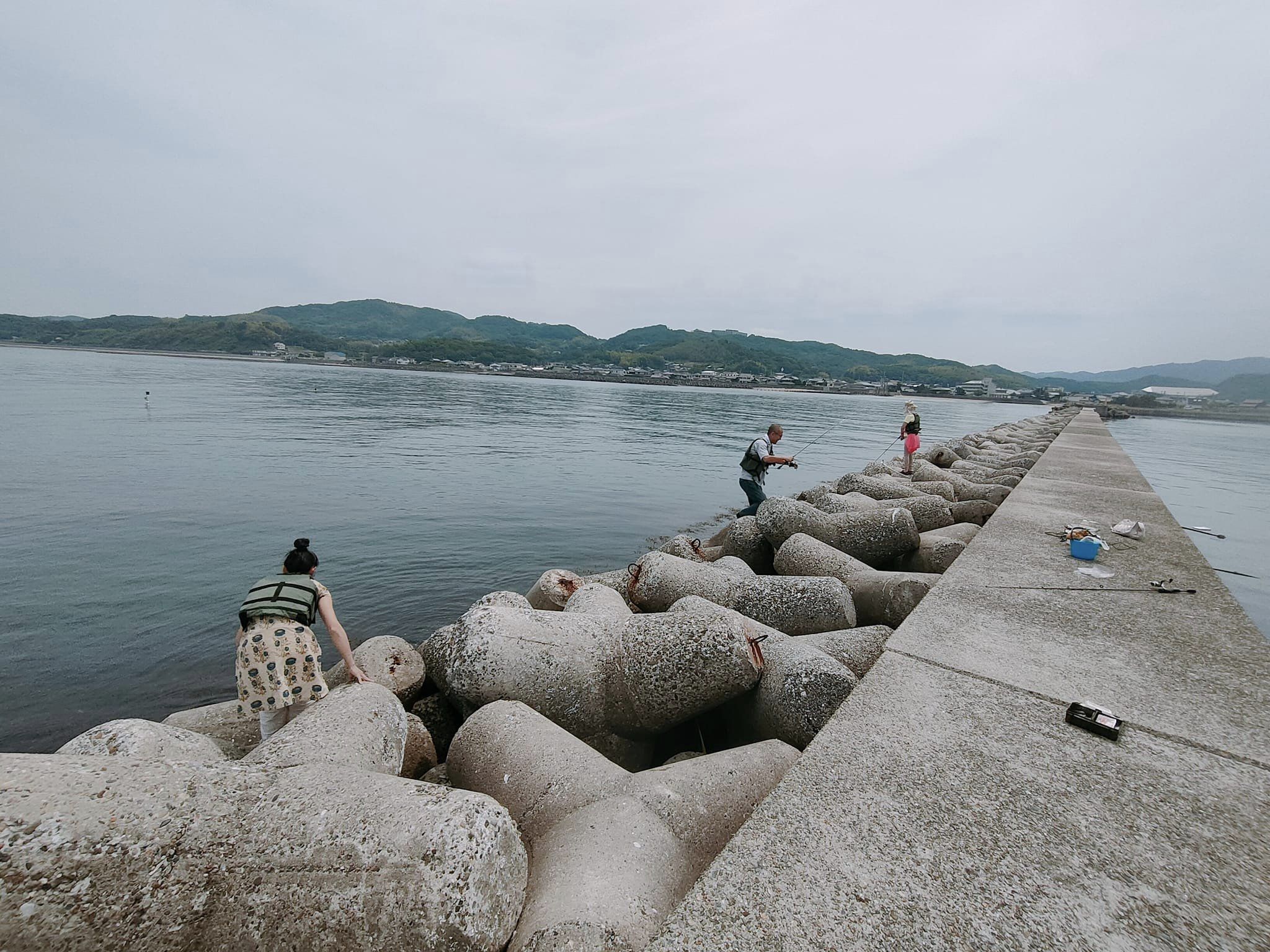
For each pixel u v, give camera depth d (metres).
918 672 3.52
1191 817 2.39
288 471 19.66
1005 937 1.86
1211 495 15.41
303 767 2.85
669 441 35.91
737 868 2.14
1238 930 1.88
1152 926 1.90
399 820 2.41
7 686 6.49
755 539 9.23
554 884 2.60
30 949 2.05
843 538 8.30
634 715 4.78
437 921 2.23
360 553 11.51
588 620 5.29
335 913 2.28
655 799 3.17
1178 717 3.08
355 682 4.59
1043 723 3.01
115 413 33.44
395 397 61.53
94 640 7.57
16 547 10.98
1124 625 4.25
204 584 9.54
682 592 6.50
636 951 2.22
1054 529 6.89
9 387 46.66
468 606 9.20
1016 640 3.97
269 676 4.12
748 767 3.41
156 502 14.70
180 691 6.51
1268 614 7.07
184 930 2.30
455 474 21.00
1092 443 18.33
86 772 2.40
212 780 2.63
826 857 2.18
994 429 32.81
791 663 4.33
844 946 1.83
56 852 2.12
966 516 10.02
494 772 3.64
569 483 20.42
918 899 2.00
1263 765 2.71
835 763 2.70
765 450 12.00
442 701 5.17
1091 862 2.16
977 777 2.60
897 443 38.28
